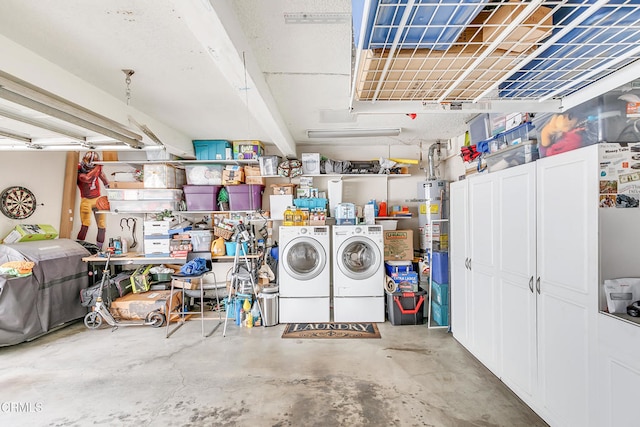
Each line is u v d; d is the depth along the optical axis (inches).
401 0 39.9
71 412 88.9
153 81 96.3
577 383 68.5
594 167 63.9
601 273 63.2
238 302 158.7
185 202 180.2
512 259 91.6
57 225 175.2
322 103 118.3
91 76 92.3
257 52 79.7
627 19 44.4
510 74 60.6
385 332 144.6
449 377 104.8
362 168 180.2
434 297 157.2
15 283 132.3
